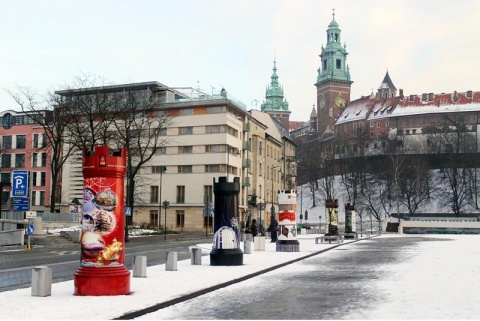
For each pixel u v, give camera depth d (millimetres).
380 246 37000
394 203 123062
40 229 38812
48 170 84875
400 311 10000
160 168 70938
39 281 11422
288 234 29016
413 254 27828
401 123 168000
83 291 11578
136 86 70750
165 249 32656
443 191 123750
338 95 196500
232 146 71500
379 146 158500
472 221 81500
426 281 15109
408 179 118875
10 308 9805
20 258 24156
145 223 70625
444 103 163750
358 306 10680
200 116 70250
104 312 9398
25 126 87875
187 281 14531
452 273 17500
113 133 53188
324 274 17484
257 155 83250
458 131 140000
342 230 87000
